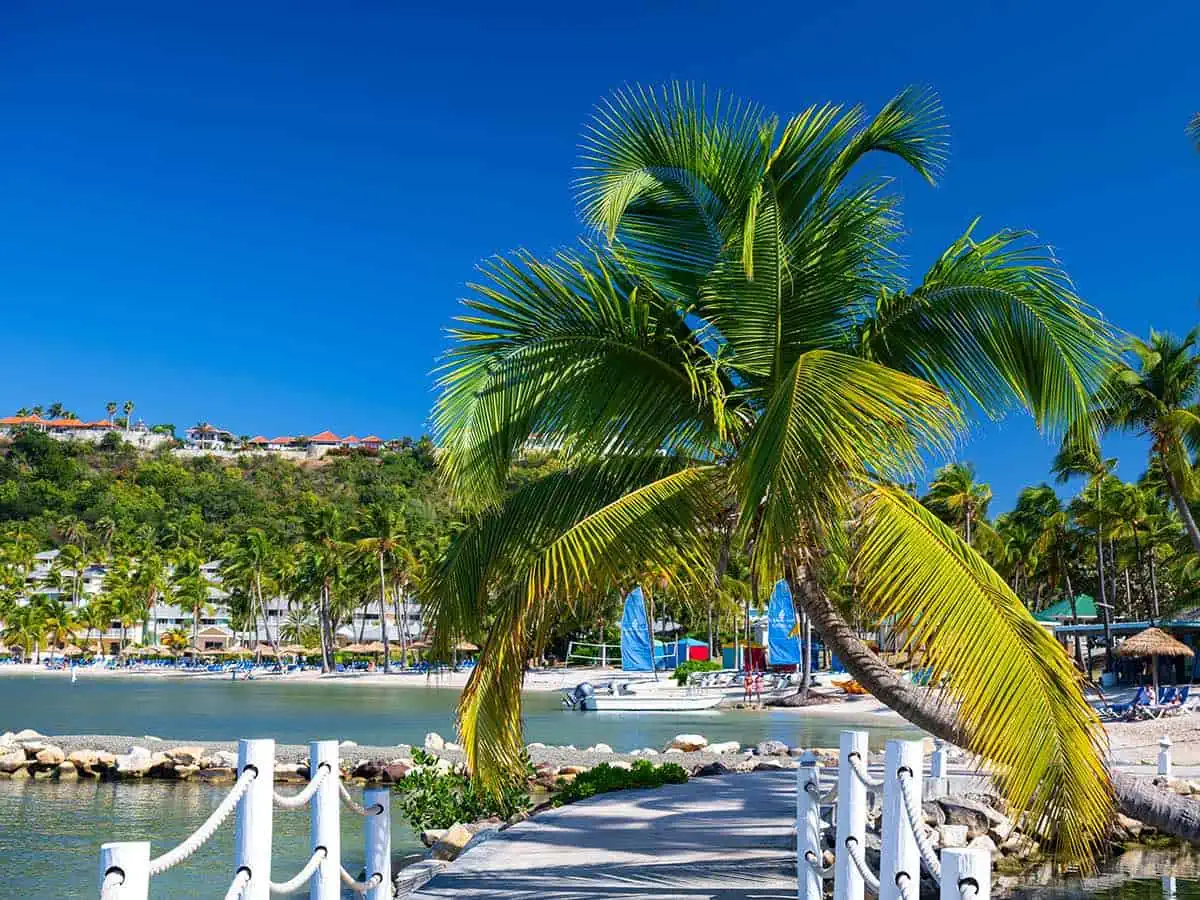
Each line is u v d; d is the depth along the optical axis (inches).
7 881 511.2
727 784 652.1
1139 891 452.8
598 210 375.6
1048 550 2583.7
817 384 267.7
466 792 609.3
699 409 364.5
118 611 5039.4
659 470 365.4
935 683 263.3
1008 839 506.6
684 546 307.0
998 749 253.4
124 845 160.4
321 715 1897.1
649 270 396.5
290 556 4739.2
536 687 3029.0
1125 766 821.9
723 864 397.4
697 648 3331.7
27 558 5487.2
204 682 3597.4
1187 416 1349.7
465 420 340.5
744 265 320.8
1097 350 344.2
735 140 372.2
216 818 192.5
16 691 2920.8
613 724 1769.2
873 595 274.7
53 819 687.1
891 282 371.6
